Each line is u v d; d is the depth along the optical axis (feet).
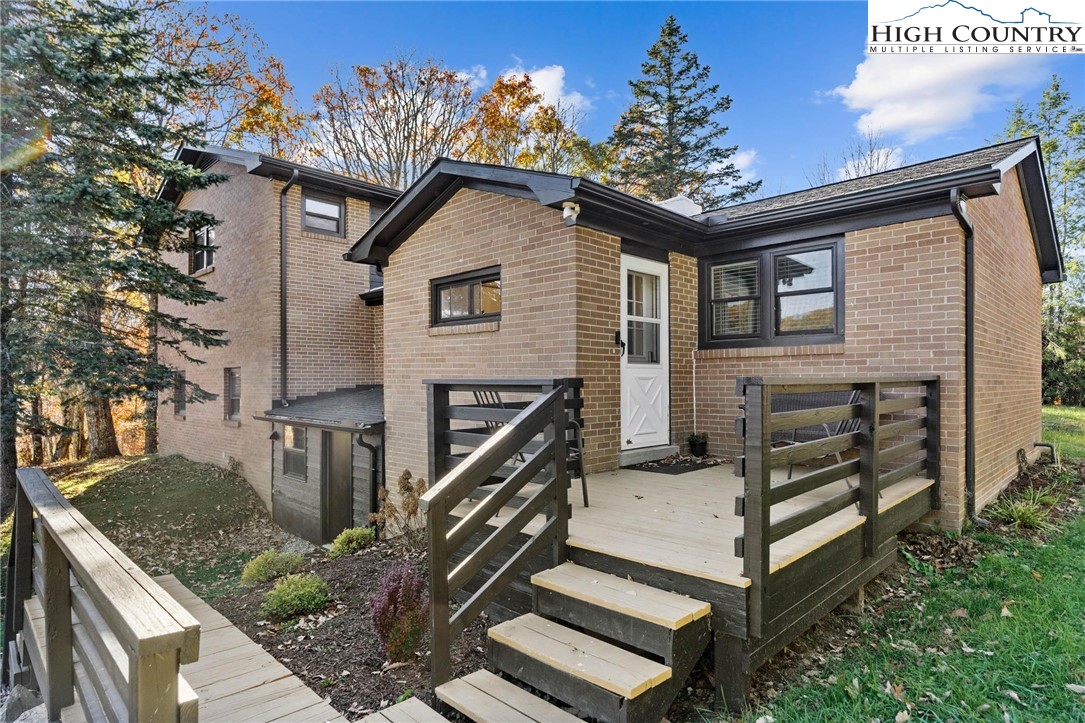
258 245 35.68
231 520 34.60
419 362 24.80
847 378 10.96
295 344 35.12
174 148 40.37
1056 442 34.76
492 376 21.35
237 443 39.17
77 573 6.53
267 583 19.26
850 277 19.20
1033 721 8.25
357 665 11.52
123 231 34.76
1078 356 55.21
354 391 36.94
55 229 27.20
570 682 8.57
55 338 27.37
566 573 10.77
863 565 12.28
